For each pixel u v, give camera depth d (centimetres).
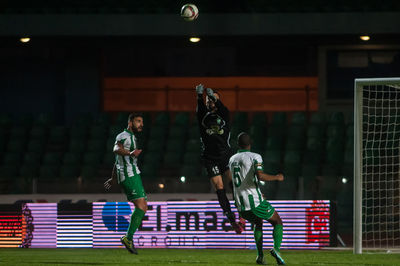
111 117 5531
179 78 5544
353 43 5025
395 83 2648
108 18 4778
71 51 5306
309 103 5447
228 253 2703
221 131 2333
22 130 5128
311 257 2408
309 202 3058
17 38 4844
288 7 5072
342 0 5244
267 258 2348
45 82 5538
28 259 2303
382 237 3916
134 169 2445
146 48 5553
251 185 2045
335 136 4938
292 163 4647
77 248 3186
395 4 5103
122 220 3167
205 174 4653
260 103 5494
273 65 5481
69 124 5288
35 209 3247
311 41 4950
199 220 3103
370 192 4150
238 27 4728
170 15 4744
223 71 5512
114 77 5566
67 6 5412
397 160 4434
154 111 5553
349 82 5344
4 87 5544
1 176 4756
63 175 4762
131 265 2044
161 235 3136
